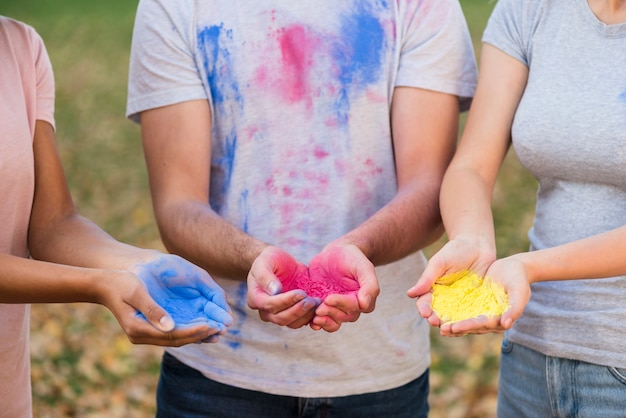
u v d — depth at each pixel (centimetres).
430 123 296
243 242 269
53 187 270
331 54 290
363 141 294
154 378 582
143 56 299
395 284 296
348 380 290
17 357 253
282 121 291
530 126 268
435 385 557
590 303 260
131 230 845
